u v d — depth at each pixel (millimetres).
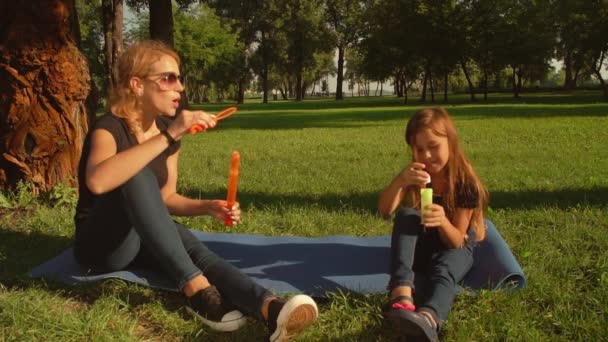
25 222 4797
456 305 3070
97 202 3031
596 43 35500
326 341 2787
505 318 2928
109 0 19859
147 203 2820
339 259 3736
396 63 44375
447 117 3088
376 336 2834
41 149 5430
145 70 3014
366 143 12289
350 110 31500
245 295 2729
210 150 11461
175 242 2846
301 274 3469
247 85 73312
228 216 3168
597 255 4008
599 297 3174
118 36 19938
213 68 59250
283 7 55281
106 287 3258
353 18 56750
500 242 3557
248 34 58250
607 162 8719
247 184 7230
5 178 5492
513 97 46438
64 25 5402
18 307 2984
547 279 3441
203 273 2912
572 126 14852
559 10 38312
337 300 3127
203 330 2846
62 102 5477
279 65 60531
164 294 3234
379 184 7180
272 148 11672
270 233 4730
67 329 2779
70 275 3404
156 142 2762
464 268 3080
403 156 9938
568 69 60781
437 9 38719
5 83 5336
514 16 39844
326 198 6277
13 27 5266
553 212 5316
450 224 2988
